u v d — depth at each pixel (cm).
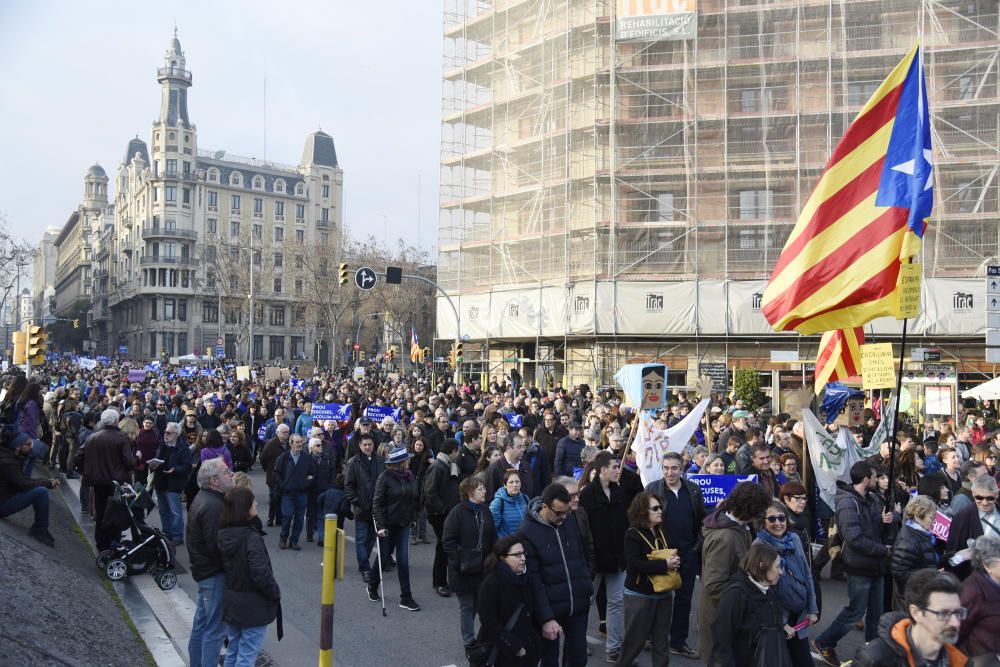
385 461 1102
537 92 3875
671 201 3544
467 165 4384
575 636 671
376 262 7231
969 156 3088
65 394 2005
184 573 1111
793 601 587
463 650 812
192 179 11031
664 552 686
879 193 898
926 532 697
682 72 3553
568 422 1488
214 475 728
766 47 3453
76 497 1625
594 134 3488
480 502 812
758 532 639
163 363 8931
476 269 4303
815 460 981
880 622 460
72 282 18175
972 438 1385
